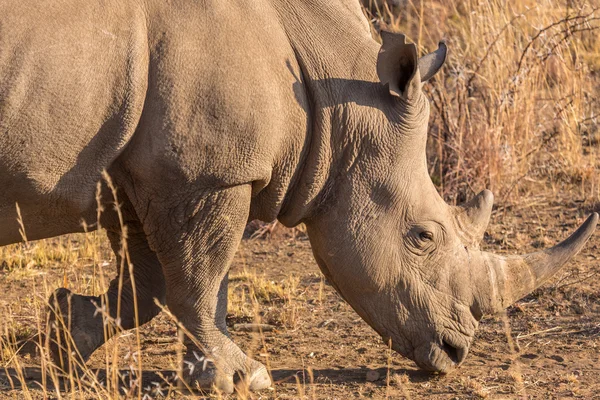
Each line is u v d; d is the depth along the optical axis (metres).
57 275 19.12
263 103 12.23
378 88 13.01
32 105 11.55
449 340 13.24
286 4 12.96
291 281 18.70
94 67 11.73
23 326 15.86
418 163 13.20
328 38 13.00
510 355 14.91
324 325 16.55
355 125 12.88
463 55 24.80
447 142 23.62
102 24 11.82
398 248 13.07
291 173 12.82
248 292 18.28
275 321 16.59
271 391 13.21
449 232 13.28
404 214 13.05
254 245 21.42
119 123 11.91
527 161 24.20
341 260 13.09
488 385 13.49
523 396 13.01
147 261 14.09
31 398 12.55
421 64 13.35
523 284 13.48
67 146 11.82
